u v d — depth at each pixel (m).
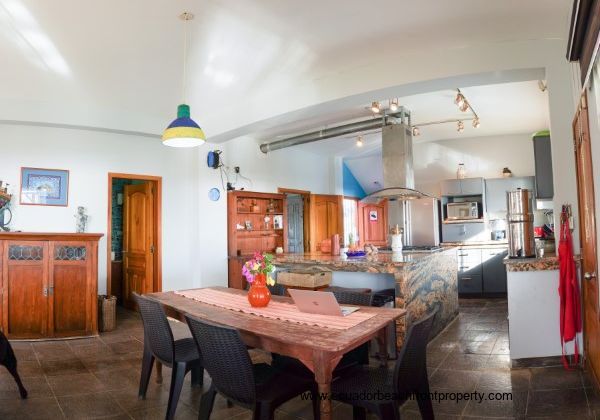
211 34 3.41
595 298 2.78
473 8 3.06
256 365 2.41
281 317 2.45
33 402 2.92
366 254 5.06
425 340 2.12
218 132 5.50
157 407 2.83
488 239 7.29
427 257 4.41
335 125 6.51
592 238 2.75
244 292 3.46
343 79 4.14
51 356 3.97
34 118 4.84
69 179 5.28
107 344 4.39
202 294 3.37
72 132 5.33
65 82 4.37
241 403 2.01
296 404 2.86
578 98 3.23
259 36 3.45
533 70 3.59
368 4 2.99
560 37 3.47
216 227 6.28
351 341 1.94
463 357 3.78
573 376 3.21
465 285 6.98
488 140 7.62
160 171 5.98
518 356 3.46
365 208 9.51
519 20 3.23
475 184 7.25
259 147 7.18
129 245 6.36
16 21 3.17
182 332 4.74
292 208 8.36
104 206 5.50
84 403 2.90
